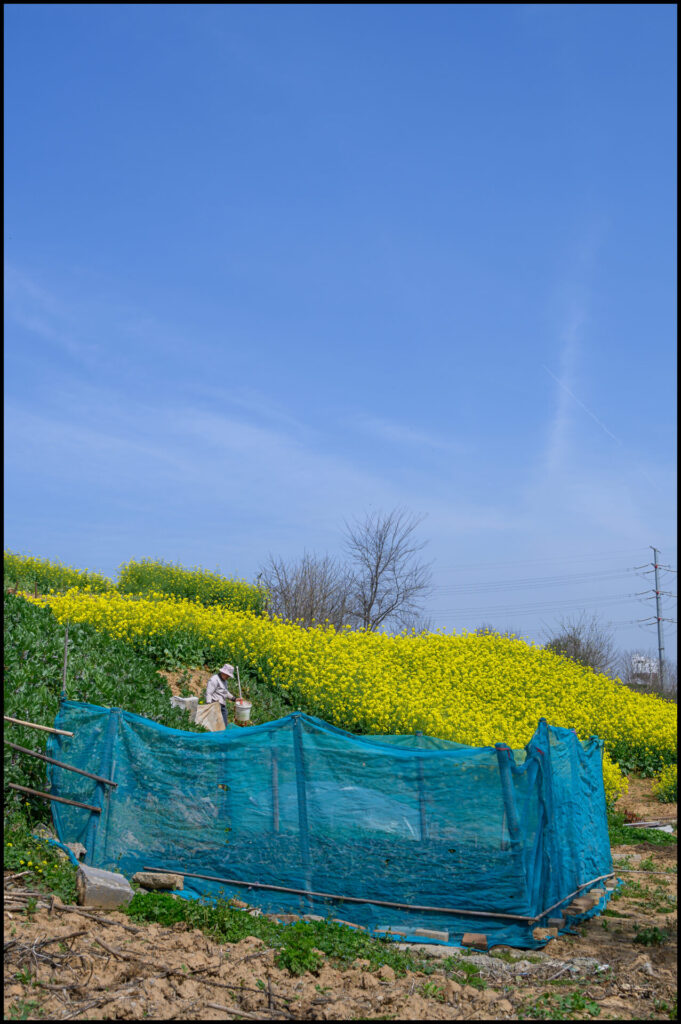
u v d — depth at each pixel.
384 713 17.78
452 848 7.56
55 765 8.42
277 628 22.48
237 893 7.82
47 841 7.97
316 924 7.04
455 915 7.39
